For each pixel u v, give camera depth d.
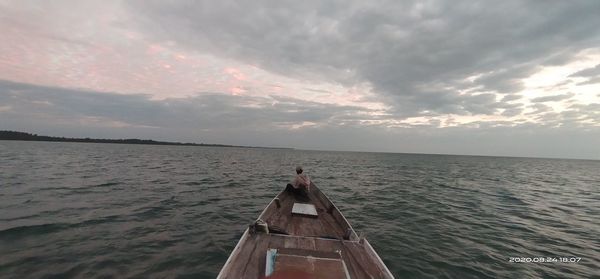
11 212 9.85
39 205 11.01
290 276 3.91
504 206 14.84
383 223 10.46
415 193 17.94
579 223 11.67
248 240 5.42
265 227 5.88
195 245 7.63
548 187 24.55
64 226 8.62
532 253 8.05
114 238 7.86
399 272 6.53
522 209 14.19
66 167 25.80
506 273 6.73
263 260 4.66
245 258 4.70
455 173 36.69
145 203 12.12
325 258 4.46
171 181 19.31
